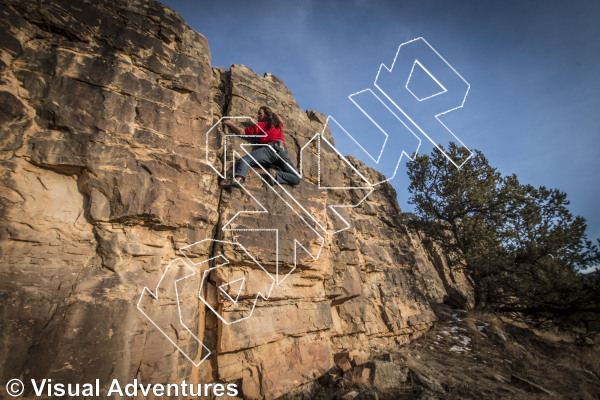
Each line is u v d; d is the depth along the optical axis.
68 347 2.40
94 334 2.55
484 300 8.66
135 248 3.07
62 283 2.58
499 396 3.98
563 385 4.60
